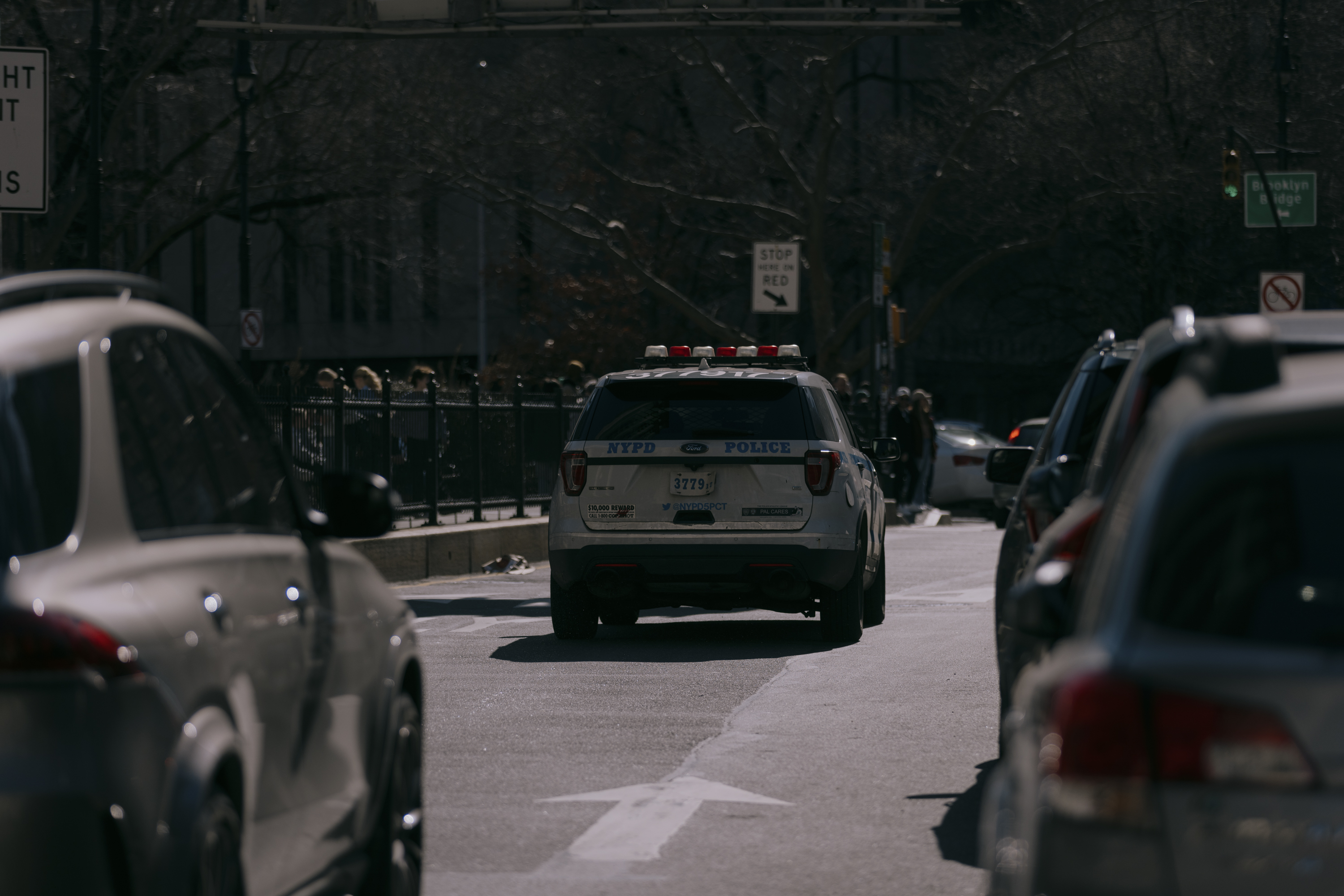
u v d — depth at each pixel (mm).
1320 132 54875
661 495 18141
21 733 4648
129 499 5324
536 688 15172
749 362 19922
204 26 29219
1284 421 4281
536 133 51656
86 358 5391
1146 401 8133
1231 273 62281
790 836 9477
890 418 45844
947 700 14328
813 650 17844
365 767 7031
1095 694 4164
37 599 4715
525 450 34094
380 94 46000
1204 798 4055
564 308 74625
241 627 5645
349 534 6941
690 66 55281
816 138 68125
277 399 24516
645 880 8523
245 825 5539
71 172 45438
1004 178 58188
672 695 14719
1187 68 54875
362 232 50750
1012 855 4828
